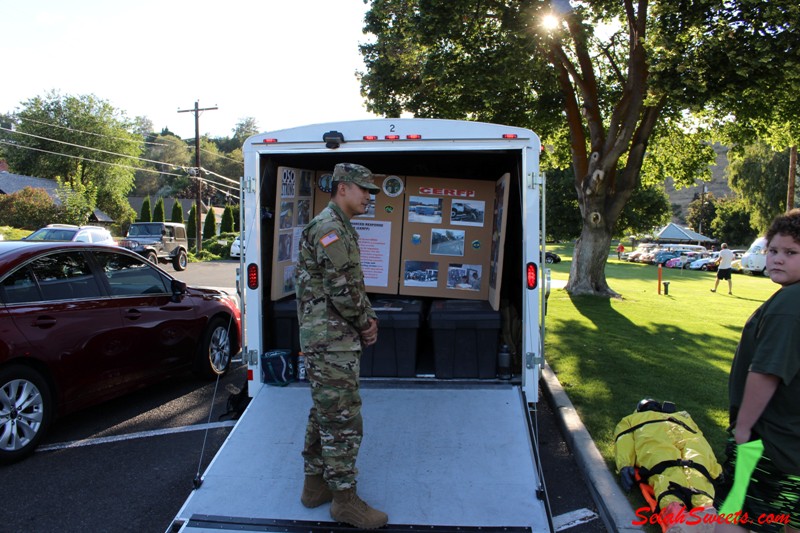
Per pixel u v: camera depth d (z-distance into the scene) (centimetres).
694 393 588
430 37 1212
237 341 707
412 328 468
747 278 2911
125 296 538
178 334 590
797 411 220
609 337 905
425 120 423
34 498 382
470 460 362
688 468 349
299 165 536
